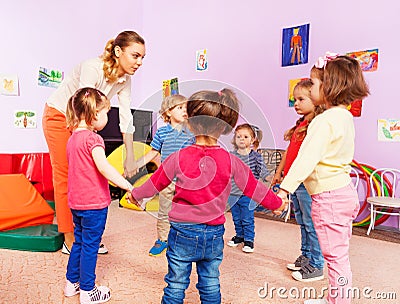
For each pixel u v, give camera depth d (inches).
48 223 85.0
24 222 80.4
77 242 53.8
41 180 111.9
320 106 65.4
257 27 125.6
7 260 68.0
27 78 115.9
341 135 49.1
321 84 55.8
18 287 56.3
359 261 72.6
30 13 115.7
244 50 129.0
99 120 54.4
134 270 64.6
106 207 53.3
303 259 66.1
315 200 51.3
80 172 51.6
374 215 98.3
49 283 58.2
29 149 117.7
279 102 121.5
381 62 102.4
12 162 108.3
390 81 101.3
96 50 137.3
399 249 81.6
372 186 103.1
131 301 52.5
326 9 111.2
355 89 50.6
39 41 118.5
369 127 105.2
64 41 125.9
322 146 48.8
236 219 79.7
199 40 140.4
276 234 91.0
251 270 66.2
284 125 120.6
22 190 86.0
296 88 68.4
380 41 102.3
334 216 49.4
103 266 66.2
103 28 139.5
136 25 154.4
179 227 41.8
